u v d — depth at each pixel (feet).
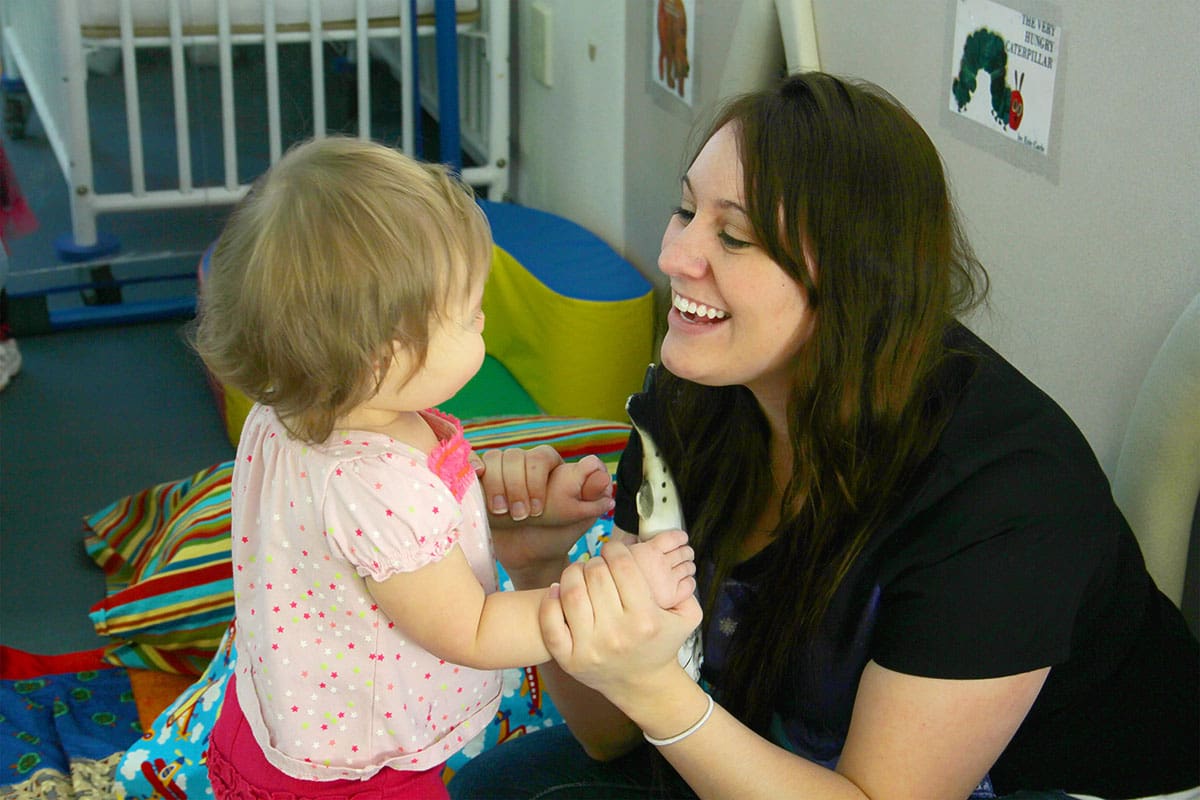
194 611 6.80
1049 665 3.55
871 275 3.52
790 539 3.93
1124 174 4.72
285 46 10.52
